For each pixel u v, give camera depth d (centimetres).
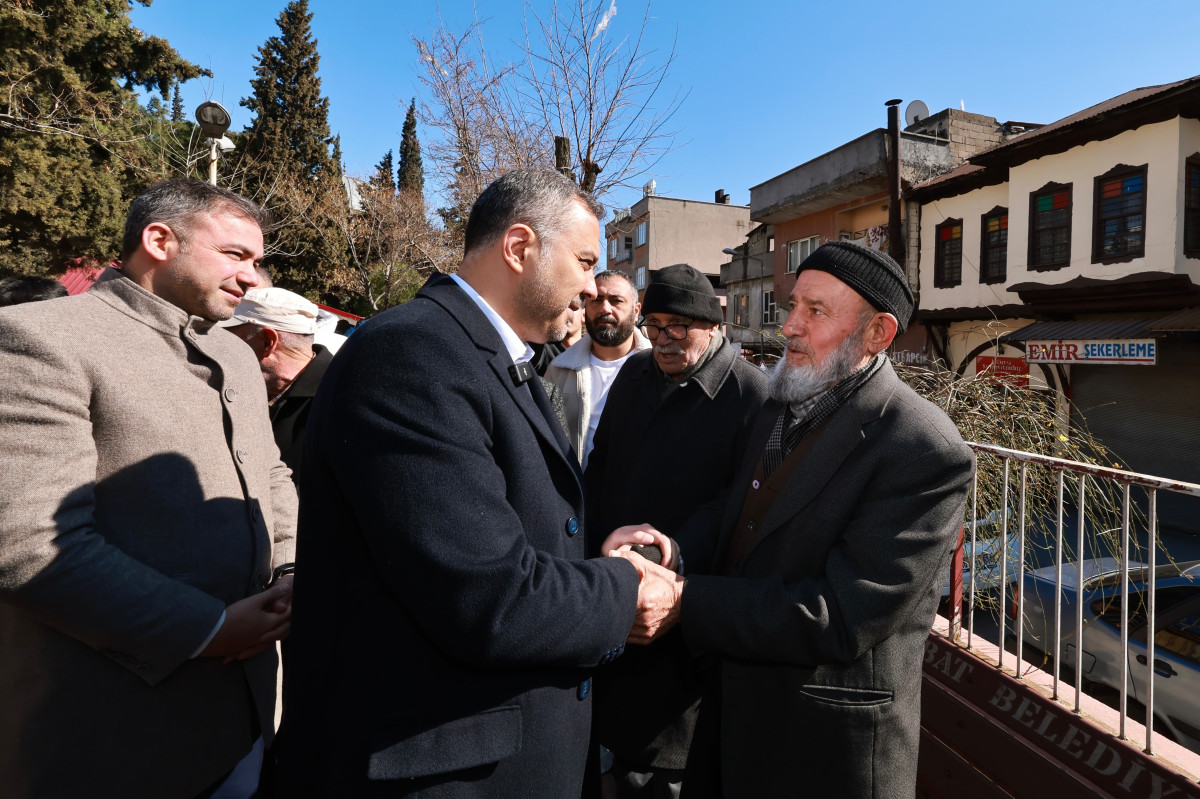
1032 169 1371
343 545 117
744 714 160
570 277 132
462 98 879
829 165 1791
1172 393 1202
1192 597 348
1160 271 1152
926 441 148
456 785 113
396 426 106
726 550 184
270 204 1812
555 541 128
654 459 231
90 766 133
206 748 148
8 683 130
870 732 151
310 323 264
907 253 1677
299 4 2788
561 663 116
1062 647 384
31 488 120
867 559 147
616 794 216
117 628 125
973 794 225
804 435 168
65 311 136
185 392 150
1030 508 353
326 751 117
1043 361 1317
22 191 1191
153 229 151
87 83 1259
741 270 2469
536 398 137
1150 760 172
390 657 114
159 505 140
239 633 142
